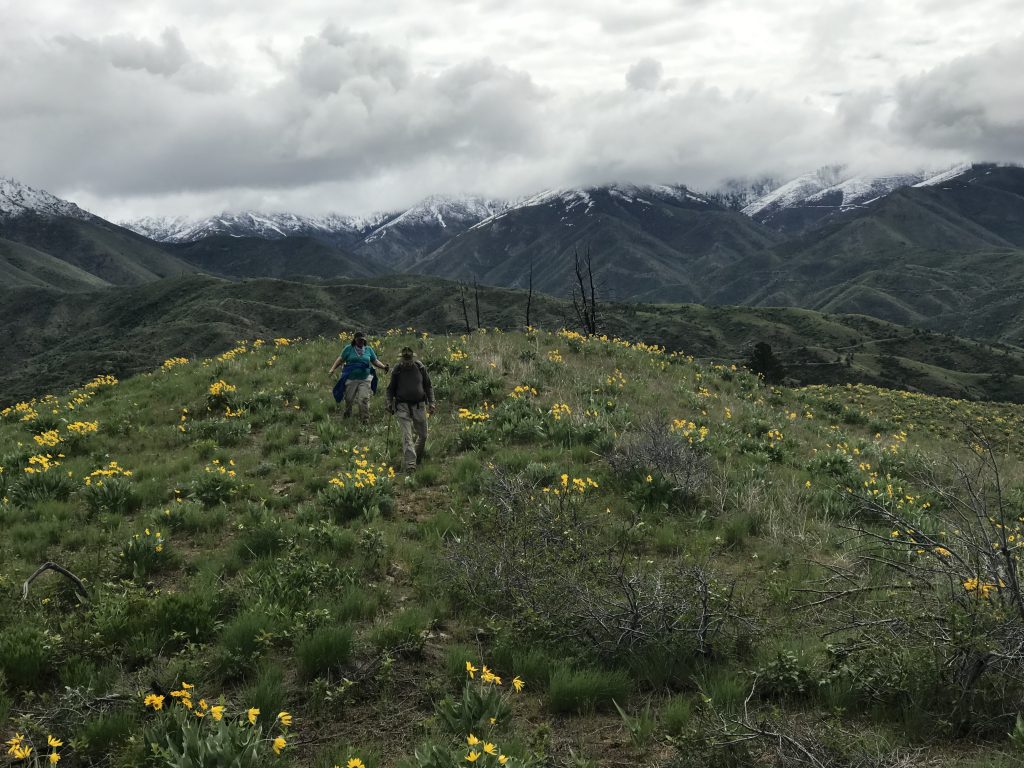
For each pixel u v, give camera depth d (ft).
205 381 51.39
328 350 61.46
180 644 16.74
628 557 22.11
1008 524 22.06
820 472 35.47
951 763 11.88
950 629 14.11
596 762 12.63
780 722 12.94
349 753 12.19
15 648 15.38
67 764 12.48
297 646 16.16
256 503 28.09
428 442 36.91
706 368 69.05
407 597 20.04
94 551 23.45
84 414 45.42
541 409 41.96
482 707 13.58
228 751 11.34
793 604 18.89
